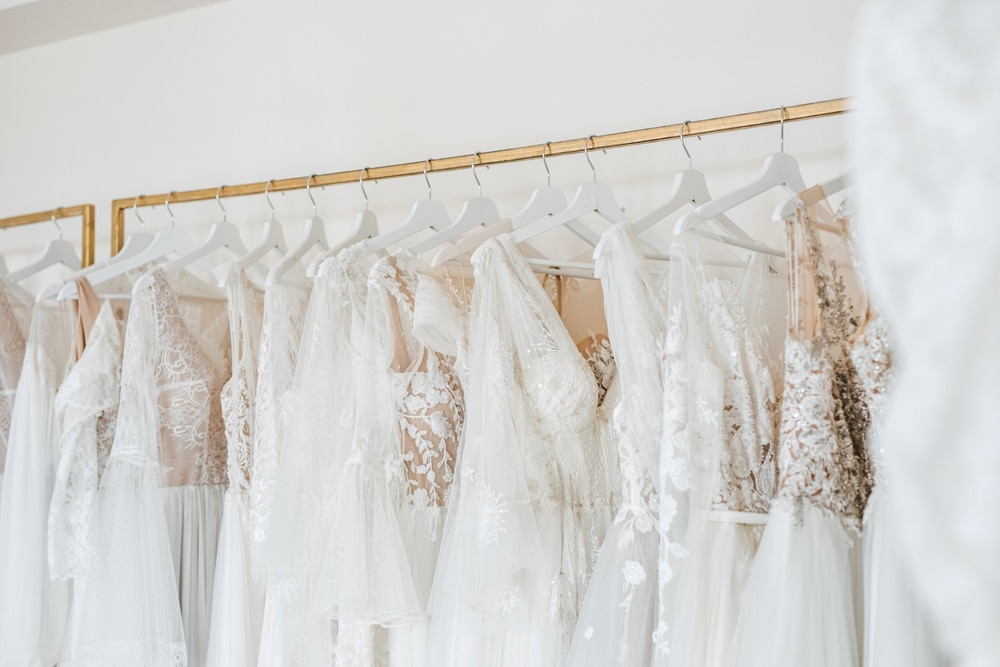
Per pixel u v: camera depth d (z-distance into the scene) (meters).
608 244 1.70
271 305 2.02
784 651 1.38
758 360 1.65
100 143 3.12
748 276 1.73
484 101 2.53
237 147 2.88
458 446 1.88
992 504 0.51
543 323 1.81
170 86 3.01
